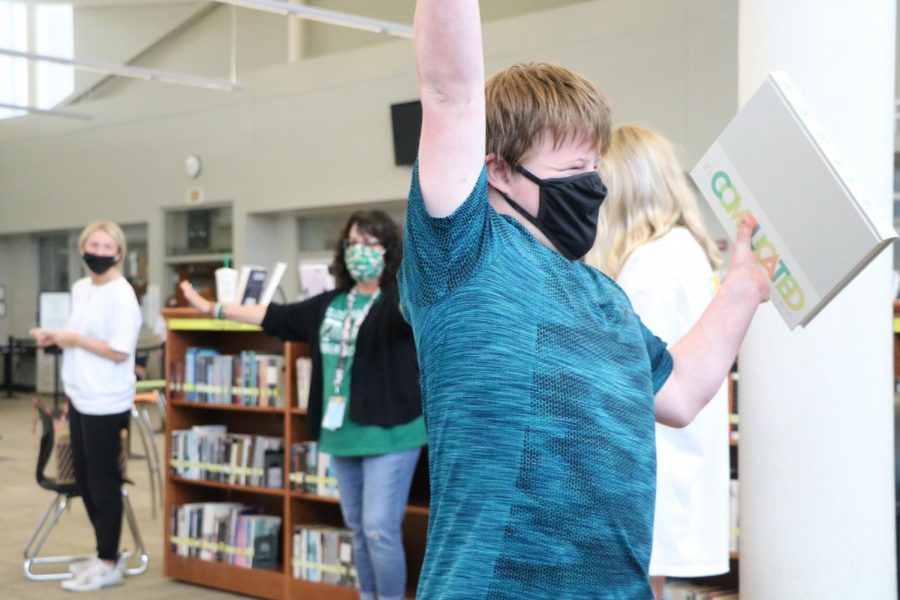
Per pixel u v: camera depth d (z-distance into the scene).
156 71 12.42
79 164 16.66
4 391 17.97
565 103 1.38
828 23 2.77
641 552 1.29
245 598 5.30
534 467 1.23
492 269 1.28
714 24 10.07
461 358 1.26
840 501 2.75
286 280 14.39
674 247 2.58
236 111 14.33
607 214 2.66
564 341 1.27
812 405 2.76
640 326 1.44
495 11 12.20
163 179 15.34
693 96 10.23
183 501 5.81
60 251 17.78
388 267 4.23
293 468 5.17
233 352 5.91
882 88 2.80
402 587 4.23
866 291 2.75
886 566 2.79
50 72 17.05
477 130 1.28
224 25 14.68
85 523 7.14
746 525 2.90
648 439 1.32
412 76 12.44
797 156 1.45
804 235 1.46
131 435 11.16
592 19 10.97
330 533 5.00
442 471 1.27
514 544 1.23
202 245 15.14
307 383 5.13
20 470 9.42
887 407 2.80
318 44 13.80
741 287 1.55
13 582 5.57
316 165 13.43
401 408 4.14
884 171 2.81
